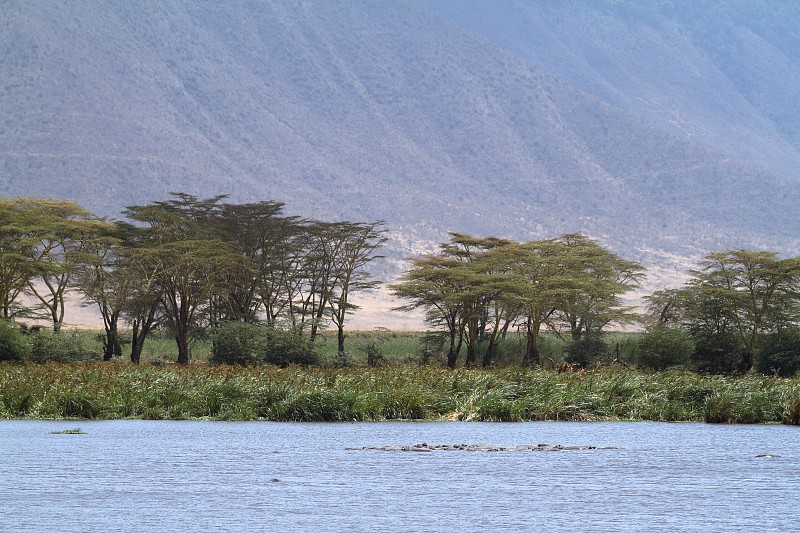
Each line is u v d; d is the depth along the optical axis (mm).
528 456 151125
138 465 142125
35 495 121000
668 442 168375
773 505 116625
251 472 136375
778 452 157375
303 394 195375
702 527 105875
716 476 135000
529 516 110750
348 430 181500
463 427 187875
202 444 162750
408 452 154125
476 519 109000
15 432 176375
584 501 118438
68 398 197000
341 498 119438
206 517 109625
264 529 104312
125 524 106375
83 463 143375
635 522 108000
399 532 103562
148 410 197500
